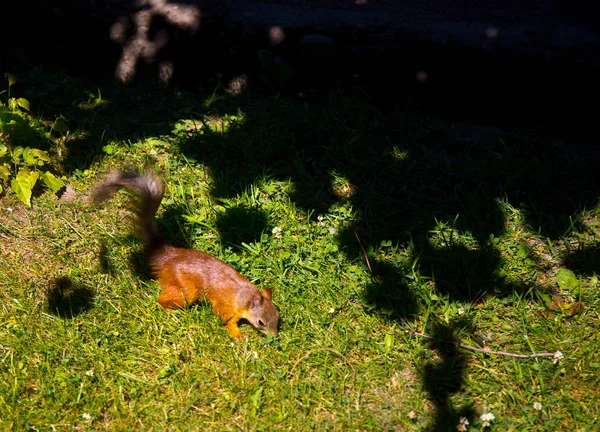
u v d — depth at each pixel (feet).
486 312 7.21
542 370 6.89
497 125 8.63
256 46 8.79
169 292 7.08
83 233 7.47
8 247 7.37
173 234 7.50
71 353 6.84
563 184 8.05
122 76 8.96
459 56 8.58
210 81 8.86
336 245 7.49
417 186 7.99
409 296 7.25
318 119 8.43
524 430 6.62
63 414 6.58
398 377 6.83
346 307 7.18
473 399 6.78
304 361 6.88
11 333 6.91
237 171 7.97
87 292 7.14
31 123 8.07
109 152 8.03
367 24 8.72
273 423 6.61
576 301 7.32
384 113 8.65
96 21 8.89
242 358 6.86
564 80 8.52
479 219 7.75
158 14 8.84
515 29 8.71
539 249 7.63
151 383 6.73
